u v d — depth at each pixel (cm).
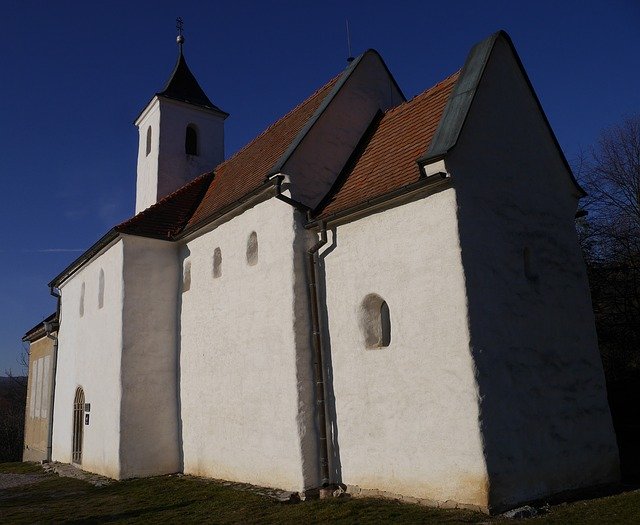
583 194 1102
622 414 1578
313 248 1028
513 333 844
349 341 951
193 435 1288
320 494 933
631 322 1759
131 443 1298
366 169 1069
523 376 836
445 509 752
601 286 1805
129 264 1387
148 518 895
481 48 970
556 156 1061
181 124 2067
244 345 1144
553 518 685
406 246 873
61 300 1956
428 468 796
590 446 923
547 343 906
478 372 762
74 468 1560
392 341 876
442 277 813
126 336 1346
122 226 1402
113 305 1418
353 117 1210
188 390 1329
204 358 1280
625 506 733
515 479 765
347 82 1220
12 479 1512
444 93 1045
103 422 1405
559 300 967
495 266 851
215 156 2125
